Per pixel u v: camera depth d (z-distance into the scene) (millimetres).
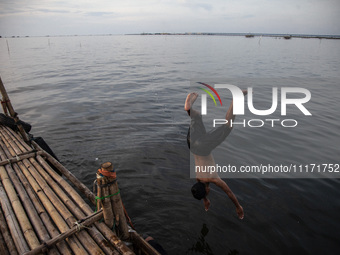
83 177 6020
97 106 11289
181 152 7137
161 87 15016
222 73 19266
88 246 2848
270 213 4672
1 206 3604
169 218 4695
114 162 6609
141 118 9781
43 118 9781
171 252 3965
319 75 17812
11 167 4676
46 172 4512
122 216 3162
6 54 37156
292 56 33250
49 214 3428
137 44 71250
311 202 4922
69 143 7680
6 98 5629
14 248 2871
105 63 26594
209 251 3965
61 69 22047
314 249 3904
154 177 5965
